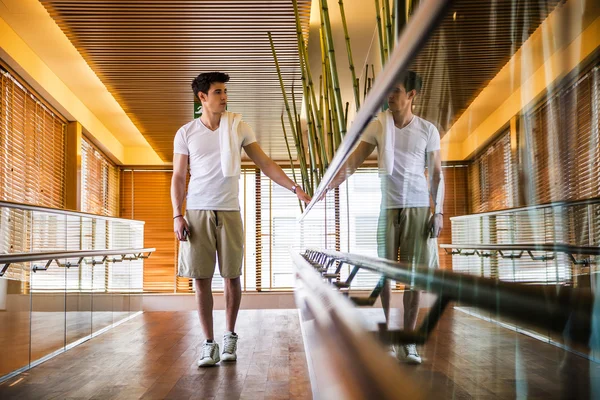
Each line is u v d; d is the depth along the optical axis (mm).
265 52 4098
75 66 4910
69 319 3520
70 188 5805
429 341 402
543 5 248
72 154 5812
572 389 222
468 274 333
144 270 8062
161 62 4223
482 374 306
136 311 5516
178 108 5445
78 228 3859
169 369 2695
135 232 5699
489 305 301
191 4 3348
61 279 3406
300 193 2768
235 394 2188
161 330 4168
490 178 327
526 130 280
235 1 3324
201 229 2625
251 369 2625
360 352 417
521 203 284
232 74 4547
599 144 223
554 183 255
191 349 3277
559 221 245
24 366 2822
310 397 2119
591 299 213
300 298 1740
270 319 4551
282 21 3588
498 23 279
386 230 648
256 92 5031
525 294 266
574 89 237
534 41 262
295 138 2977
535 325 251
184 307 7766
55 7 3359
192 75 4531
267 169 2771
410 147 541
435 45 349
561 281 238
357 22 4117
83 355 3207
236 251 2674
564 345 228
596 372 207
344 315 558
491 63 309
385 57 1547
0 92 4098
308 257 2293
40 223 3133
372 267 708
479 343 312
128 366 2826
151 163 8148
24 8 3754
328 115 2459
